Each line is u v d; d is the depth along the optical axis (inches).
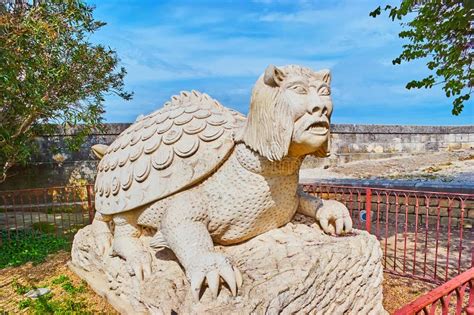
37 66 175.8
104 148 120.2
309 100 69.1
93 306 107.4
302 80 70.3
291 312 70.1
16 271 153.9
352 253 88.4
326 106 69.6
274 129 71.4
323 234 94.8
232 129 87.7
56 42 191.3
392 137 409.1
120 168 95.7
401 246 187.2
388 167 351.6
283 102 70.3
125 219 97.2
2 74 145.2
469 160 368.2
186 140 86.9
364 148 394.6
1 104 168.2
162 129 92.4
